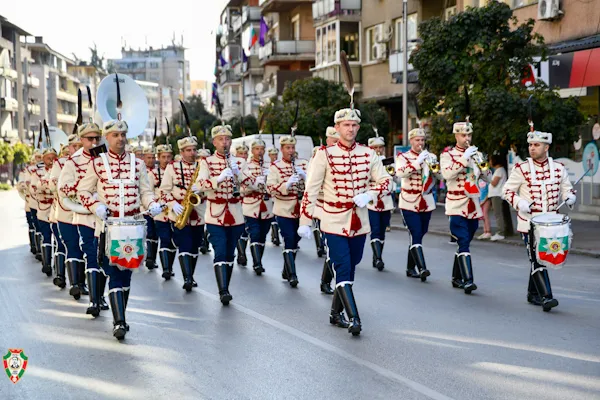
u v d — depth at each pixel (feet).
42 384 22.81
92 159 29.27
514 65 59.21
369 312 32.24
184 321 31.22
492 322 30.04
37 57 322.75
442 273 42.98
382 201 44.06
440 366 23.98
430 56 60.44
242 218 36.24
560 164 33.09
